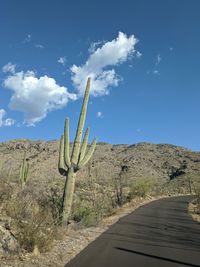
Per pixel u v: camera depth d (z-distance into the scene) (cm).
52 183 3191
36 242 1100
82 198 2478
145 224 2095
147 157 13175
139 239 1512
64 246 1247
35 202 1641
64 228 1520
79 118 1809
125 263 1047
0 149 11325
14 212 1274
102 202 2456
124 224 2062
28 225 1155
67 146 1791
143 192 4828
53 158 10550
